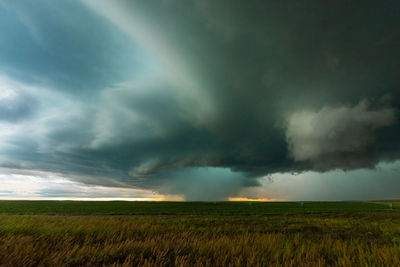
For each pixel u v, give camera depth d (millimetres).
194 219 23031
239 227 15570
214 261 4746
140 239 8242
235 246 5980
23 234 8398
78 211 40062
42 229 9797
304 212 39594
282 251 5727
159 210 44281
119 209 46062
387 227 16203
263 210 45438
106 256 4996
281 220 22969
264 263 4582
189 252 5641
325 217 29188
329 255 5852
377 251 5570
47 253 5148
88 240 7180
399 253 5141
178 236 7996
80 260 4871
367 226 17094
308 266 4535
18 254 4777
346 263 4730
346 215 33031
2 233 8453
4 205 53844
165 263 4539
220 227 14781
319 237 11086
